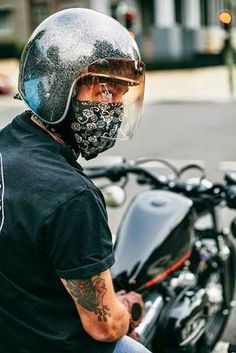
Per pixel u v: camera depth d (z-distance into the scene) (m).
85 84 2.34
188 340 3.57
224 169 10.82
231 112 20.52
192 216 3.76
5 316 2.25
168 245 3.53
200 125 17.19
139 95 2.52
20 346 2.25
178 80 32.88
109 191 4.06
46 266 2.21
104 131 2.40
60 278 2.18
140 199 3.69
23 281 2.22
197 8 40.41
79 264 2.14
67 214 2.14
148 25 37.38
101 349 2.32
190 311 3.58
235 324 5.02
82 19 2.38
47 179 2.20
